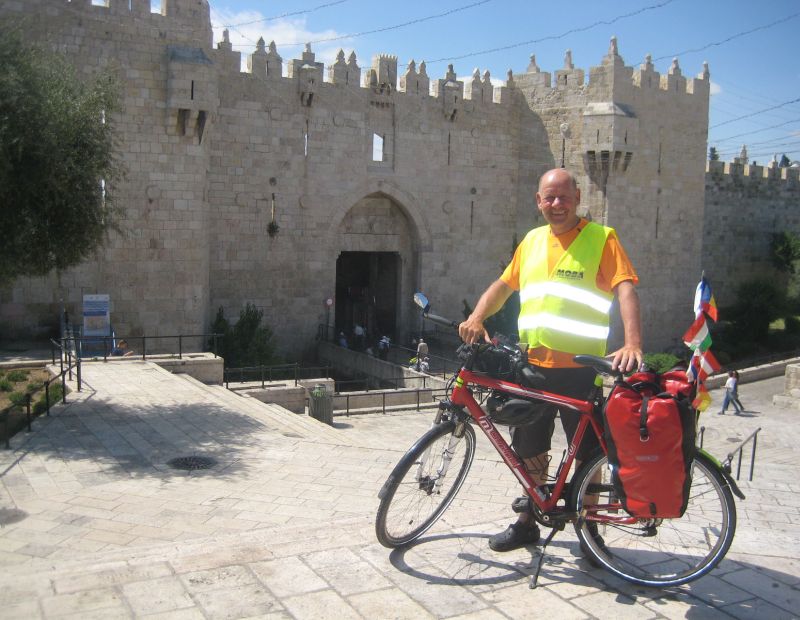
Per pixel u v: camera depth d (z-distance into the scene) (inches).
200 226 1211.9
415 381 1209.4
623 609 198.1
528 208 1738.4
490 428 230.1
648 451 192.2
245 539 247.9
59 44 1093.8
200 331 1228.5
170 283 1198.9
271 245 1461.6
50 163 592.4
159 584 206.4
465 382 233.5
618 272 225.8
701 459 206.5
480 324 238.8
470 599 201.6
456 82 1644.9
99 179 659.4
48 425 600.4
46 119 596.4
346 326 1852.9
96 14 1111.6
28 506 406.3
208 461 499.5
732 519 204.7
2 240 602.9
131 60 1139.3
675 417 191.9
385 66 1551.4
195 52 1177.4
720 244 2208.4
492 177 1706.4
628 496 195.3
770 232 2337.6
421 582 210.7
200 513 393.4
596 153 1603.1
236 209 1423.5
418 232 1619.1
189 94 1157.1
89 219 642.8
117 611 191.8
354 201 1539.1
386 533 225.1
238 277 1435.8
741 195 2241.6
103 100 665.0
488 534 247.9
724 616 194.9
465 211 1675.7
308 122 1477.6
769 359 1772.9
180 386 762.8
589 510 218.1
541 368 234.1
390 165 1583.4
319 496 422.3
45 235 624.7
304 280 1501.0
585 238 231.9
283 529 255.0
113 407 667.4
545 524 225.5
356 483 448.1
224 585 206.4
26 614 189.9
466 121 1656.0
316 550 230.7
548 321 231.6
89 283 1146.7
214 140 1391.5
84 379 786.2
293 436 611.2
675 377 205.8
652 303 1712.6
